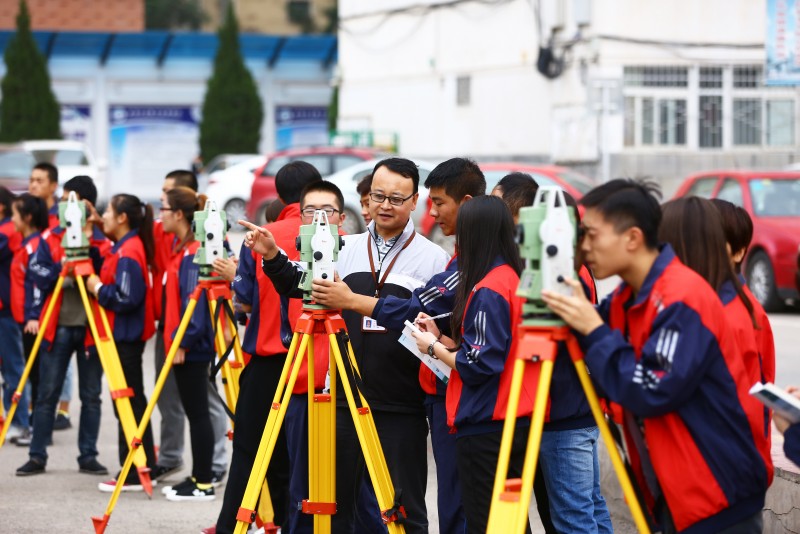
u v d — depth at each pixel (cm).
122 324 736
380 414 531
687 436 349
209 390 759
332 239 473
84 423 791
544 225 349
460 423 452
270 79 3638
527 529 467
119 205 733
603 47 2192
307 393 535
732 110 2269
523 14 2422
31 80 3256
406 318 493
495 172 1730
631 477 368
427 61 2717
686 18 2231
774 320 1356
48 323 768
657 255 357
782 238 1395
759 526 357
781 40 1986
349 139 2831
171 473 782
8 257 885
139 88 3550
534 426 351
